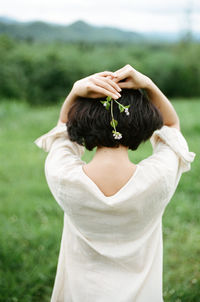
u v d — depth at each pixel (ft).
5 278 8.78
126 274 4.00
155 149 4.18
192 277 9.06
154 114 3.81
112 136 3.73
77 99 3.97
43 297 8.60
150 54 127.44
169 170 3.76
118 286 3.94
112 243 3.91
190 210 12.87
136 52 127.54
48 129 29.58
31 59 101.50
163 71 113.60
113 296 3.92
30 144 24.16
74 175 3.73
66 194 3.77
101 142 3.79
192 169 17.13
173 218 12.35
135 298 3.97
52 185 3.89
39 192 15.30
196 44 125.29
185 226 11.80
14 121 33.30
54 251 10.27
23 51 107.24
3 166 18.83
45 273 9.14
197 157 19.03
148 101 3.88
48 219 12.60
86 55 114.73
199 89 116.37
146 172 3.70
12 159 20.29
